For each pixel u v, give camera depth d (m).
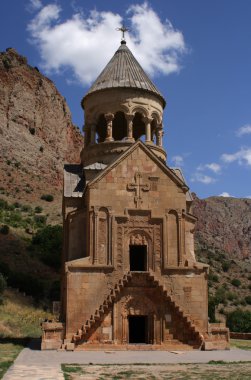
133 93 38.19
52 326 29.72
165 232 32.22
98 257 31.31
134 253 38.56
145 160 33.19
